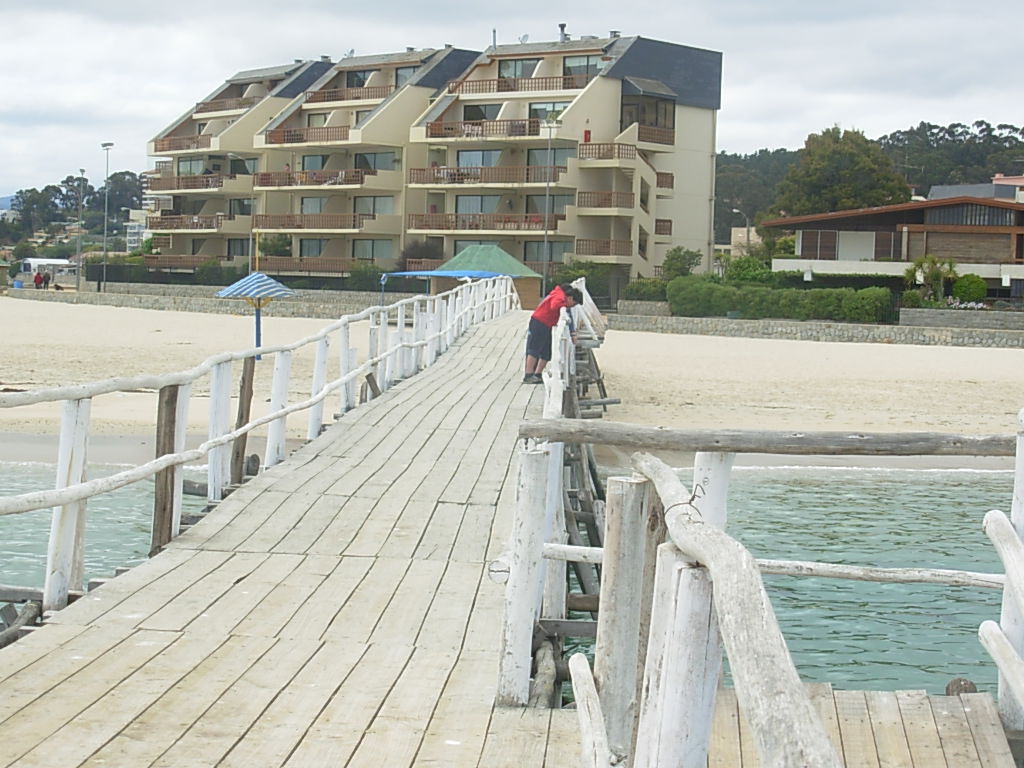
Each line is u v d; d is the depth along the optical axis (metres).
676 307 55.44
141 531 14.65
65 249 146.12
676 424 27.80
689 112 66.00
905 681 10.31
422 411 14.97
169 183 77.19
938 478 22.03
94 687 5.49
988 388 33.78
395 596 7.18
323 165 70.75
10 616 7.39
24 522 15.23
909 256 55.94
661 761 2.36
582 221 61.62
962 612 12.40
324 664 5.96
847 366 37.28
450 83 67.06
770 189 133.00
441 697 5.58
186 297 63.19
